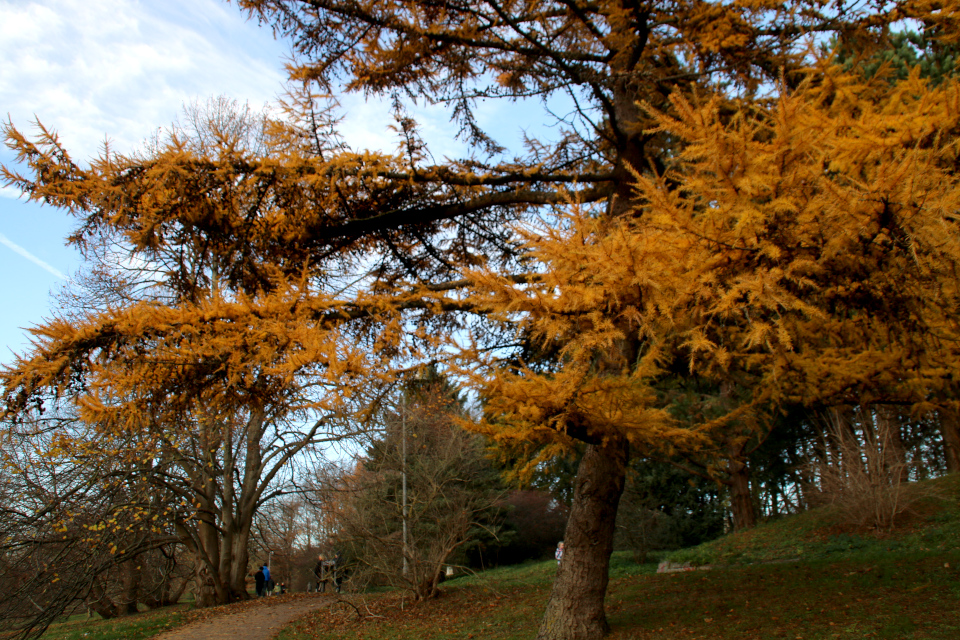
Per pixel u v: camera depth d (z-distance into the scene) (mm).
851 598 5844
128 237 5000
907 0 5082
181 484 13086
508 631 7145
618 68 6023
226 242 5379
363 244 6473
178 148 5051
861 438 11266
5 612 8188
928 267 2996
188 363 4355
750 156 3066
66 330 4203
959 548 7523
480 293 3461
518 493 19703
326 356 4078
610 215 4914
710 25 5477
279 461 14250
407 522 10539
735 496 12180
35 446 9164
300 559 21625
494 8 5492
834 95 4824
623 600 7492
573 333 3465
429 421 10969
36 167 4574
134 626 11188
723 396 11055
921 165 2805
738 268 3178
